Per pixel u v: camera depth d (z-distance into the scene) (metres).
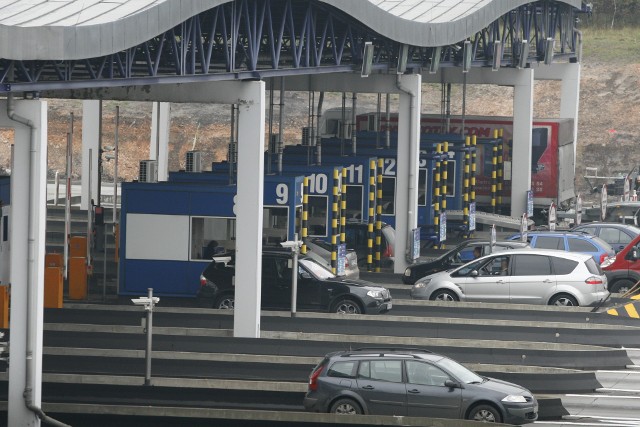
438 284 79.94
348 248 97.69
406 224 96.25
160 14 59.84
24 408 52.00
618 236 96.12
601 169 162.25
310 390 54.69
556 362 64.81
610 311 77.56
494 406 53.19
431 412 53.44
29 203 51.81
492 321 74.06
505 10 108.56
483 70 118.25
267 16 72.69
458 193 112.19
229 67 68.44
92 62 60.44
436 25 95.00
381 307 75.75
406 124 96.38
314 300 75.62
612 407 58.59
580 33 132.75
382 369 54.06
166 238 82.50
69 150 87.81
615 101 173.12
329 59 89.81
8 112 51.66
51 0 60.66
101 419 54.03
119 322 73.19
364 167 100.00
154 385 58.91
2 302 71.06
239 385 59.91
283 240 83.81
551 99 179.50
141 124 165.62
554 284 78.25
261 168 68.88
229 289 76.56
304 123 169.62
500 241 90.50
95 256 98.31
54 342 67.25
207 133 166.62
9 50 49.47
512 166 117.69
